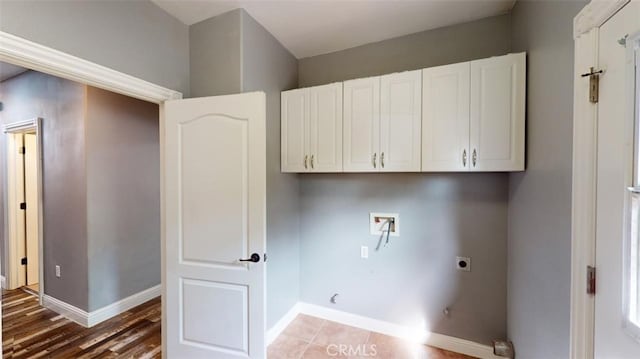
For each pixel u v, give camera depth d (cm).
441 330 215
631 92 83
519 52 174
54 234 269
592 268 101
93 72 145
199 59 200
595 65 99
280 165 233
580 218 105
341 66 246
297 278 259
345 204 244
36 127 278
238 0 179
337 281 248
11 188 322
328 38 227
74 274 254
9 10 117
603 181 96
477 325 205
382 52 231
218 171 178
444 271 214
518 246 173
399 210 226
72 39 137
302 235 260
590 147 101
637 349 83
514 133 165
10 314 266
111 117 263
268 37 217
